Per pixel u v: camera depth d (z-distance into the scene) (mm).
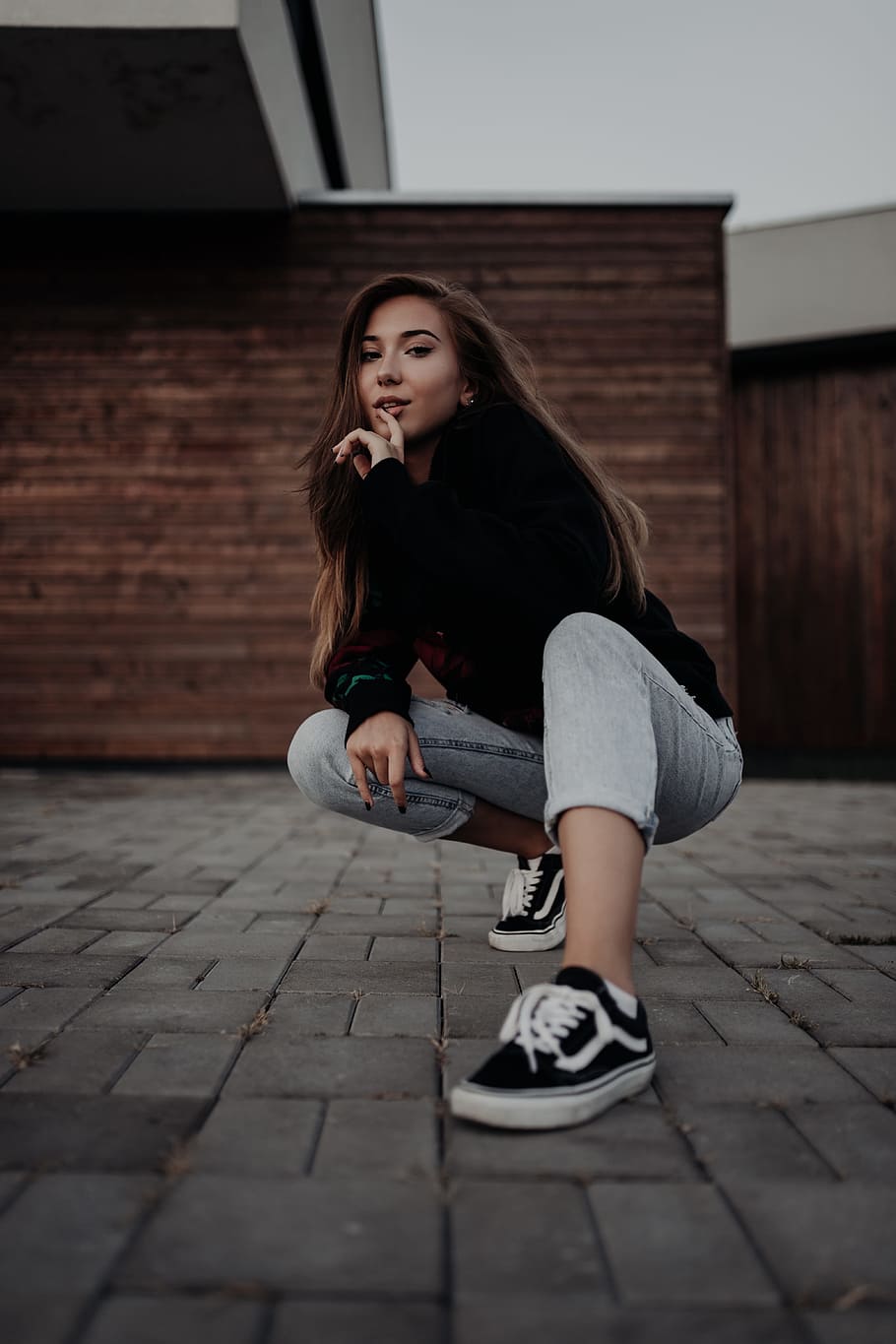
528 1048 1141
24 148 5695
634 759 1278
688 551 6586
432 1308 783
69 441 6527
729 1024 1545
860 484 7422
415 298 1671
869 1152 1082
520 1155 1062
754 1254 869
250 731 6488
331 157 8289
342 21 7148
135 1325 749
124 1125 1126
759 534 7621
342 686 1655
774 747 7527
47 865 3070
